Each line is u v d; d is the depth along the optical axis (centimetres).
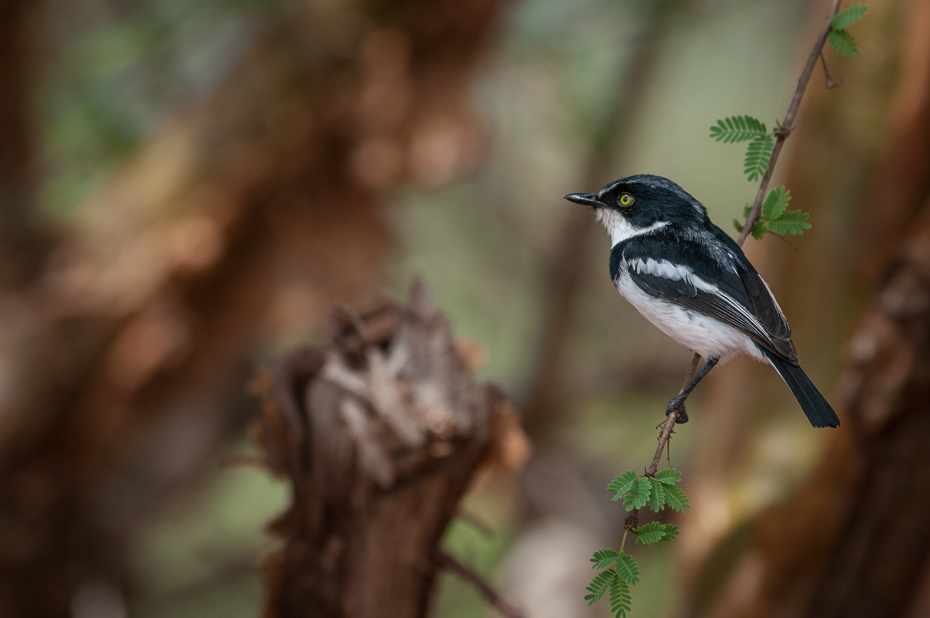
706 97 1870
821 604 906
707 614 988
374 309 655
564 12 1412
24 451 1280
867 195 947
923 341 796
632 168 1814
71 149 1217
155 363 1255
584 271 1661
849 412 840
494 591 642
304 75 1203
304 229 1228
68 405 1273
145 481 1416
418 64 1198
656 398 1805
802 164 981
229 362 1349
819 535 891
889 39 938
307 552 635
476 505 1662
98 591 1412
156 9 1255
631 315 1883
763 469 970
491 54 1330
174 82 1267
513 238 1839
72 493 1342
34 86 1349
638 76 1579
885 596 880
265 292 1244
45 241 1273
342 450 611
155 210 1224
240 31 1256
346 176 1224
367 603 629
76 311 1234
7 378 1230
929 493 841
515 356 1880
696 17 1505
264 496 1838
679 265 723
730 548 972
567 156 1736
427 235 1758
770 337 681
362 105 1201
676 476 510
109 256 1239
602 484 1667
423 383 618
